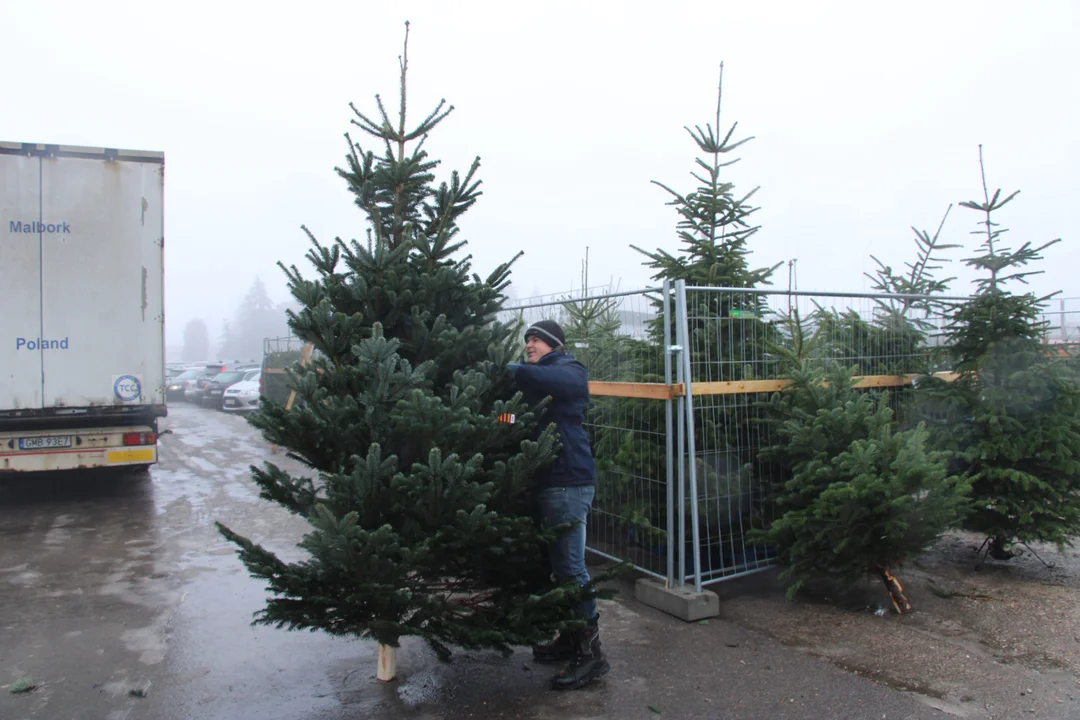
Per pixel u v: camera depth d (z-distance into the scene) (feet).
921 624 14.14
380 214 12.59
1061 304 23.53
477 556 11.14
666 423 15.14
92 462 27.20
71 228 26.48
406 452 11.05
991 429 16.51
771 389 16.31
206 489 31.09
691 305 15.40
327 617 10.70
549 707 11.11
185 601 16.30
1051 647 12.96
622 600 15.71
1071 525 16.49
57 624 14.87
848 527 14.06
